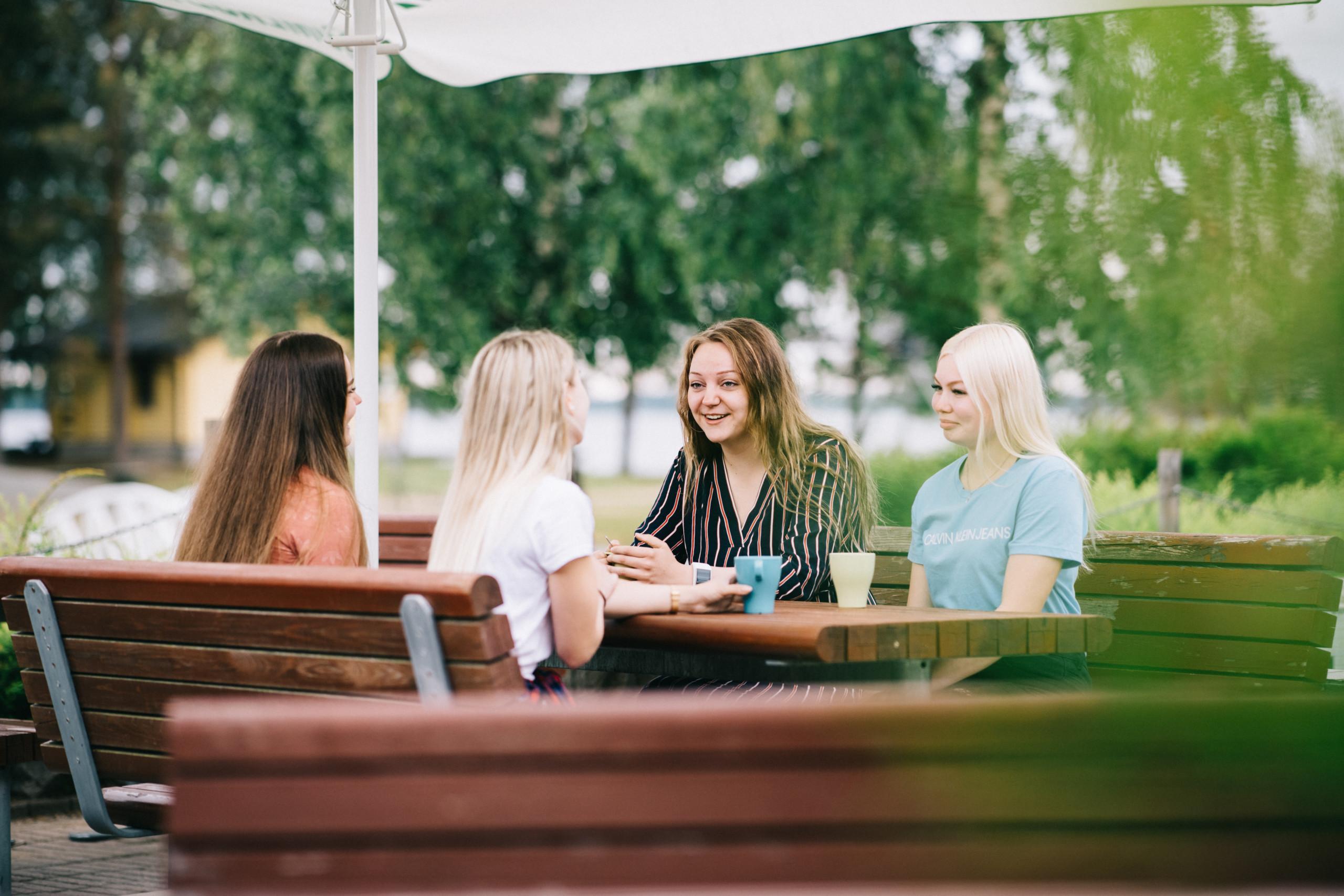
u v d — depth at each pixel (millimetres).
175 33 29406
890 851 1509
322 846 1538
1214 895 1520
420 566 5000
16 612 2672
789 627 2357
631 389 20203
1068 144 12516
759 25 4023
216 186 20484
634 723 1517
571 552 2477
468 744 1528
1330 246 6258
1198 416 11211
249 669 2352
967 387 3295
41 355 39500
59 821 4965
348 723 1538
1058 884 1512
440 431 28438
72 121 32375
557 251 17938
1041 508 3150
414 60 4363
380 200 16719
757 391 3357
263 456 2900
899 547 4309
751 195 16750
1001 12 3779
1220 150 6488
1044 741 1522
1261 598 3697
